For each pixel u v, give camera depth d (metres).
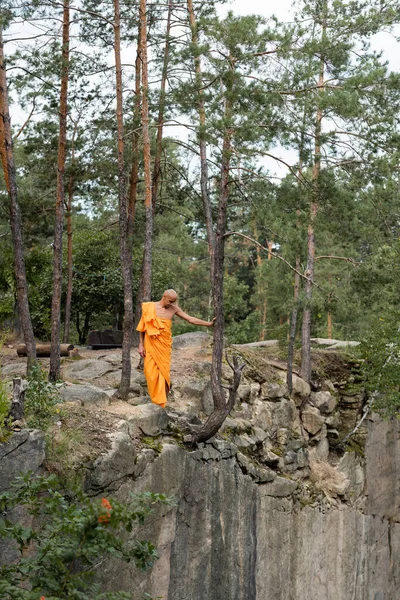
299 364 22.73
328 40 17.14
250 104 15.91
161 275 30.58
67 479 12.44
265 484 17.94
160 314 15.72
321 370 22.92
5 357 20.03
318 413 21.47
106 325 35.59
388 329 22.45
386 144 17.11
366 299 19.34
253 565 17.22
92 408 14.95
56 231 16.48
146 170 17.66
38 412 13.02
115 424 14.26
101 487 12.94
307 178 17.77
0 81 15.44
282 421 19.98
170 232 30.98
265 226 16.86
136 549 9.84
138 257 29.64
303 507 19.41
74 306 29.34
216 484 16.22
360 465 22.55
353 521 21.50
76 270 29.23
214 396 15.97
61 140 16.69
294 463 19.58
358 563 21.69
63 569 9.11
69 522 9.23
